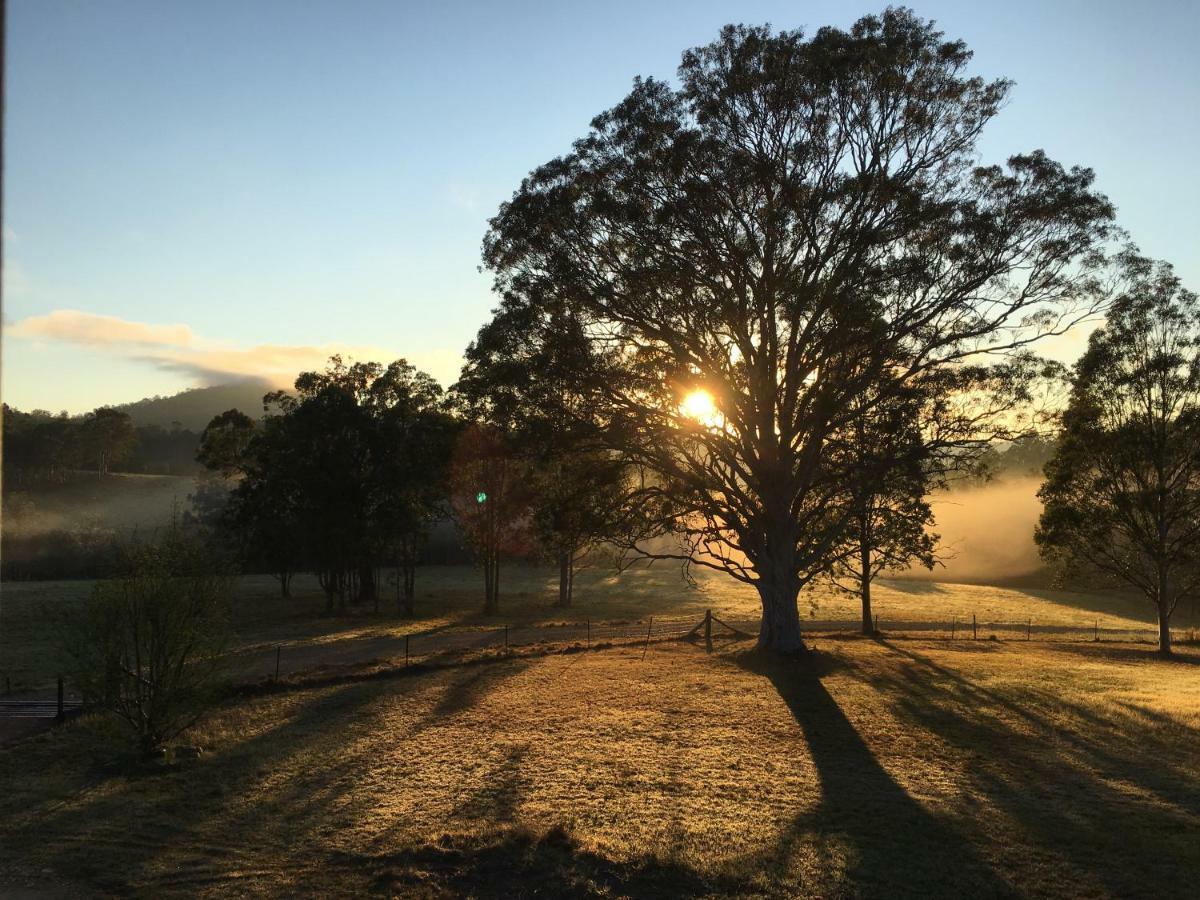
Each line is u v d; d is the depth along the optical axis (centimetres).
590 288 2739
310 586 7694
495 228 2825
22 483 12288
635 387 2792
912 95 2619
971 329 2739
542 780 1508
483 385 2891
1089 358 3812
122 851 1181
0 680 2694
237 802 1387
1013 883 1071
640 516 3034
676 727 1914
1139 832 1232
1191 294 3691
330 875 1105
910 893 1051
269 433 6072
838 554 3600
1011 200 2655
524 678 2544
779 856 1165
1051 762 1617
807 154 2594
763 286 2698
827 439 2919
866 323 2566
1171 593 5822
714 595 6838
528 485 3300
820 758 1670
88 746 1714
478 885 1078
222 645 1788
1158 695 2284
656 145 2636
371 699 2217
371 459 5634
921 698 2245
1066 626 5119
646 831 1253
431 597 6638
